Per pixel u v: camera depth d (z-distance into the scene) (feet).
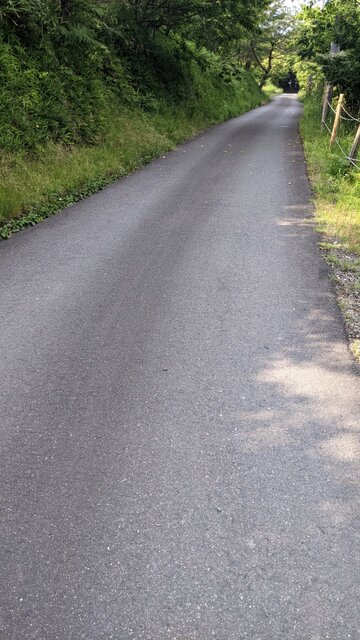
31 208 25.18
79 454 9.80
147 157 41.11
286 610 7.06
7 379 12.10
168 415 10.90
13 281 17.58
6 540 8.02
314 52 65.26
